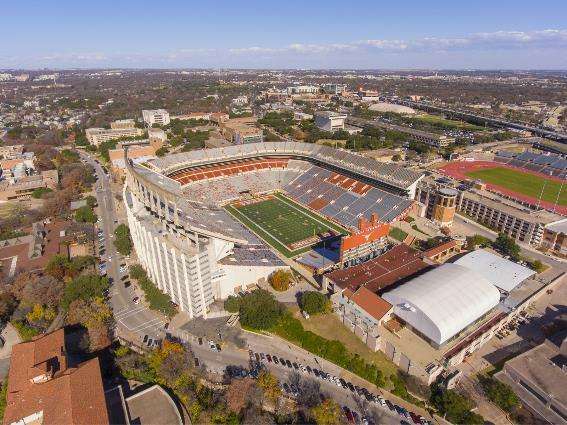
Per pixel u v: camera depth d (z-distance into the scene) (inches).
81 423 3206.2
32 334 4805.6
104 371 4256.9
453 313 4392.2
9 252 6702.8
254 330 4874.5
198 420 3668.8
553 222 7258.9
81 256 6314.0
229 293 5561.0
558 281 6003.9
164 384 4097.0
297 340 4697.3
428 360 4183.1
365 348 4562.0
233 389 3762.3
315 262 6323.8
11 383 3750.0
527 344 4702.3
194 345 4648.1
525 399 3880.4
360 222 6186.0
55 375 3818.9
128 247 6545.3
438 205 7805.1
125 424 3543.3
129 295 5561.0
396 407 3887.8
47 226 7800.2
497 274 5797.2
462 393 4010.8
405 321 4640.8
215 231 5275.6
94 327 4640.8
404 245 6412.4
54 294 5251.0
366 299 4869.6
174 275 5019.7
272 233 7431.1
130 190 6269.7
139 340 4704.7
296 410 3796.8
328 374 4261.8
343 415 3762.3
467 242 7012.8
